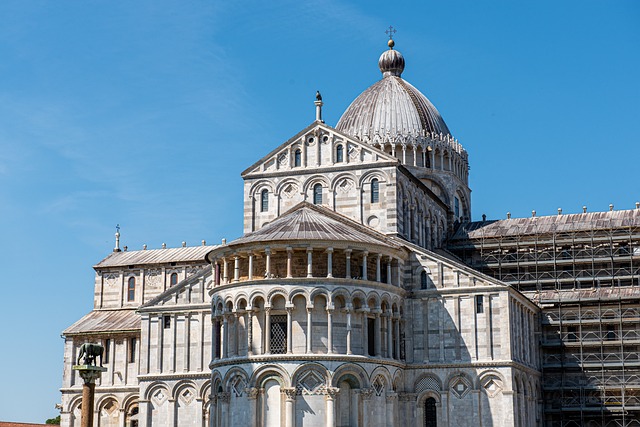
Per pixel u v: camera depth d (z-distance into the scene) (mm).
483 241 118875
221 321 92438
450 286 96812
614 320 109750
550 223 121188
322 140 104375
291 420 85312
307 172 103750
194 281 104500
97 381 119250
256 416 86562
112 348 119750
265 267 90188
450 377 95000
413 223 107125
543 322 111688
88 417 72125
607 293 111875
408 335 97062
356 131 123188
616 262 115750
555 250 116000
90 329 121000
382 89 126375
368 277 91875
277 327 88062
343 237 89375
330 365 86625
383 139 119250
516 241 117875
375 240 92000
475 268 118375
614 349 110688
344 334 88375
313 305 87438
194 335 103312
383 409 91188
